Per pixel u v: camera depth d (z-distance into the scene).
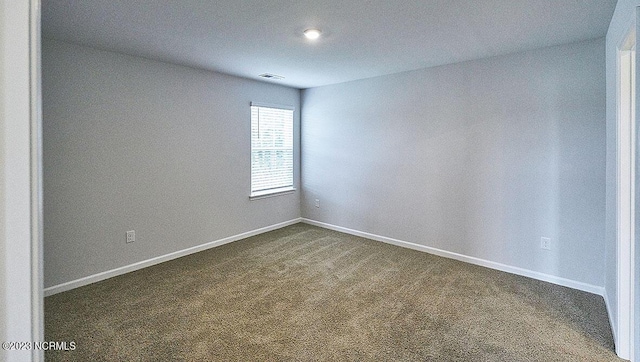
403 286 3.04
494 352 2.07
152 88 3.48
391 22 2.45
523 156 3.24
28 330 0.52
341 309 2.61
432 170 3.91
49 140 2.81
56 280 2.88
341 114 4.80
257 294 2.87
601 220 2.84
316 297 2.81
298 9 2.22
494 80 3.37
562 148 3.01
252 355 2.04
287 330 2.31
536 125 3.14
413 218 4.12
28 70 0.50
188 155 3.86
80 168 3.00
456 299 2.79
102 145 3.13
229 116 4.29
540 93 3.10
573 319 2.46
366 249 4.13
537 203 3.18
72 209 2.96
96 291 2.91
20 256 0.51
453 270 3.44
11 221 0.51
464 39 2.83
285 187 5.24
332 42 2.91
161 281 3.13
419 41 2.88
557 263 3.10
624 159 2.05
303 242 4.42
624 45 1.98
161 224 3.64
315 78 4.44
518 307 2.65
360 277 3.25
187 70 3.79
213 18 2.37
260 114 4.77
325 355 2.04
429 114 3.88
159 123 3.56
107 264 3.21
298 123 5.35
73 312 2.54
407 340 2.20
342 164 4.85
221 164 4.23
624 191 2.06
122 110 3.26
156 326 2.35
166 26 2.52
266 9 2.22
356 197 4.72
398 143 4.20
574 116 2.93
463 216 3.69
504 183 3.37
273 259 3.76
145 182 3.48
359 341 2.18
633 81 2.05
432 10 2.24
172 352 2.06
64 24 2.48
